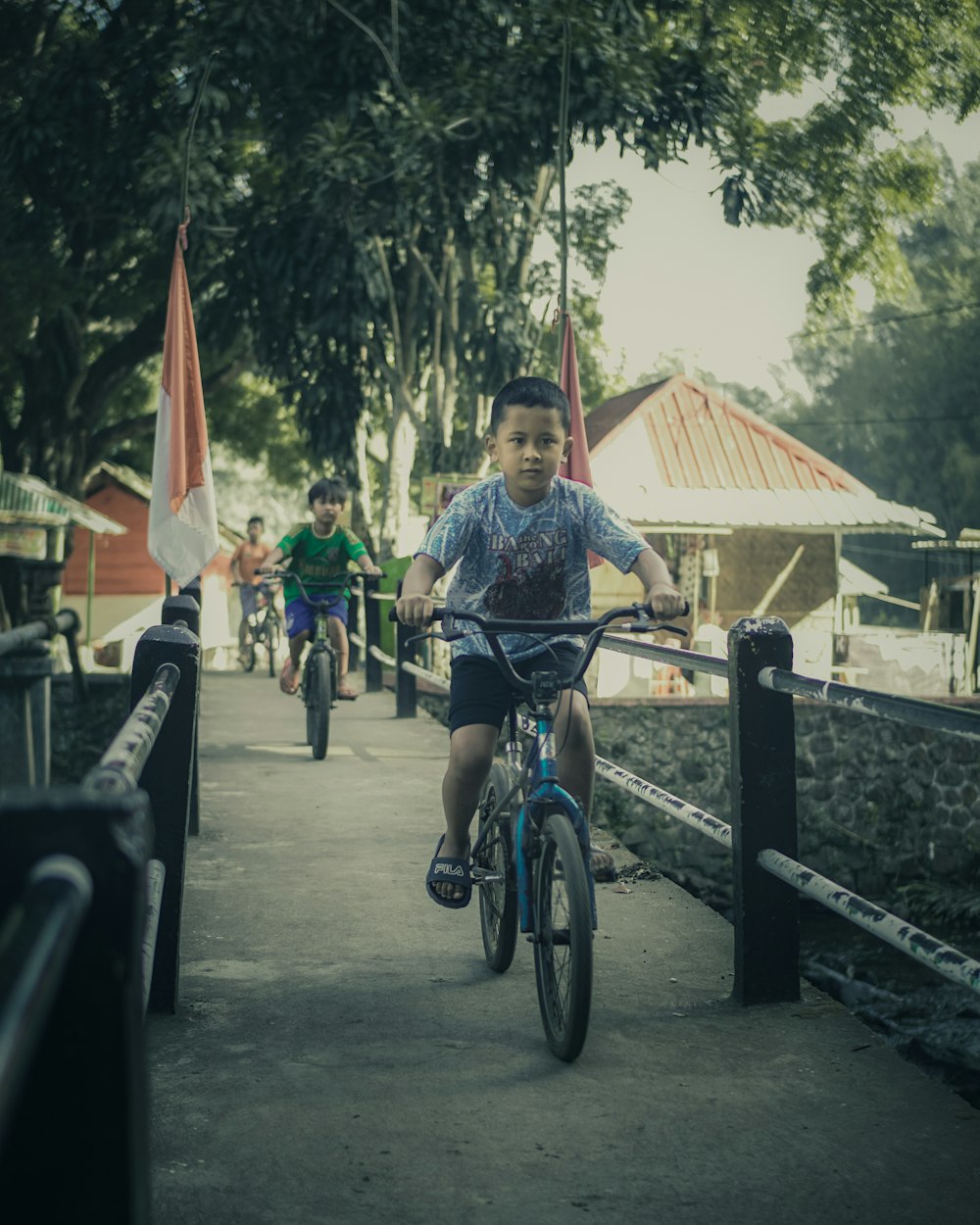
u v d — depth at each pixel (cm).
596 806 1396
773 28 2188
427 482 1344
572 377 1012
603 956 435
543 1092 316
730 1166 276
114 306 2603
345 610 924
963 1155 283
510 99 1648
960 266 5322
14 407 3166
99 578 3259
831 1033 359
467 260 1930
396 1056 340
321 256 1780
